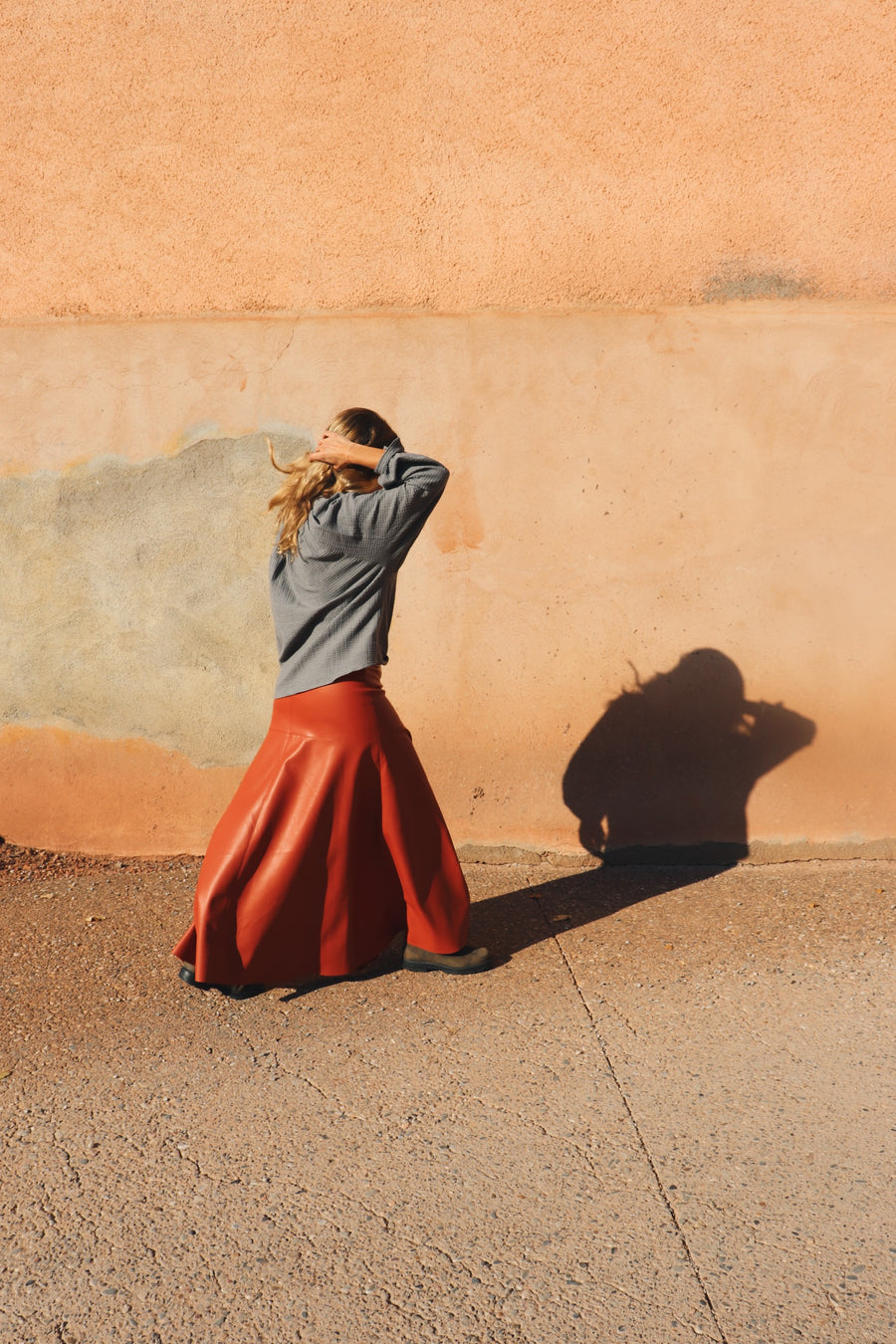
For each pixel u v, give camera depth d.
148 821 3.96
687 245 3.62
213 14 3.60
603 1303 1.75
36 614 3.85
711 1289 1.78
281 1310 1.75
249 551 3.77
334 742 2.75
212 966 2.75
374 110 3.61
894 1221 1.94
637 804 3.82
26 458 3.78
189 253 3.71
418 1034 2.66
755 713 3.75
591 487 3.69
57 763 3.94
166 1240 1.92
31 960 3.14
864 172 3.57
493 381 3.67
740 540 3.69
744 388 3.64
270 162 3.66
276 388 3.71
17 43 3.66
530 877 3.76
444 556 3.74
